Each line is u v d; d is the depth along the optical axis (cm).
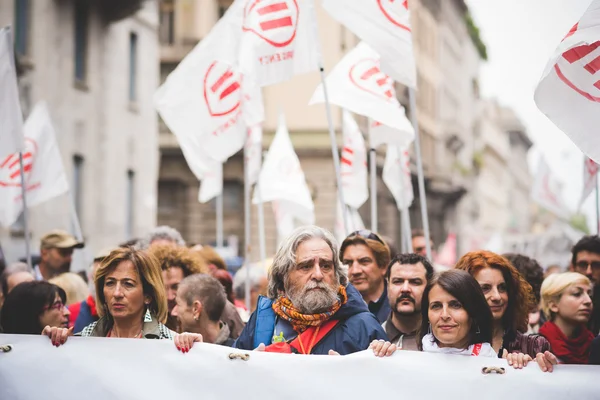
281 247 639
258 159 1212
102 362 627
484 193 11388
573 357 812
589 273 940
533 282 873
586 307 815
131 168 3600
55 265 1130
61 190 1145
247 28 848
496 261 684
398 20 816
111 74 3419
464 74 9344
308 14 845
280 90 4722
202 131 948
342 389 601
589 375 578
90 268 1088
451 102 8431
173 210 5225
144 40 3738
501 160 13325
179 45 5122
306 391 604
